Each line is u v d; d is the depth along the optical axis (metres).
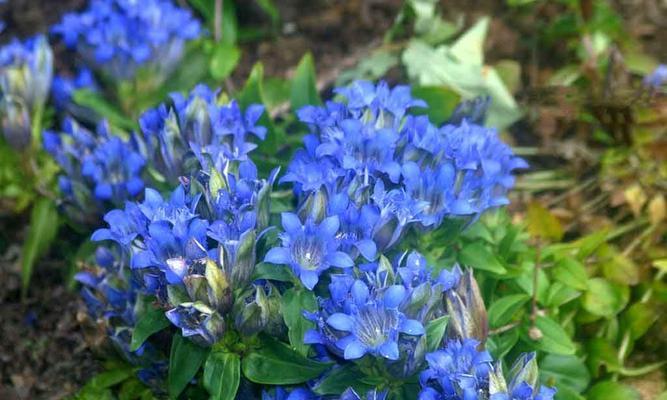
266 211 0.63
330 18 0.92
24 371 0.74
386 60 0.86
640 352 0.72
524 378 0.60
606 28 0.87
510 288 0.70
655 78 0.79
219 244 0.61
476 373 0.60
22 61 0.78
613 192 0.79
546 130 0.83
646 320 0.71
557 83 0.86
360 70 0.86
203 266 0.61
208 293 0.60
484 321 0.63
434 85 0.82
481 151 0.67
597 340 0.71
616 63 0.82
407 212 0.63
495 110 0.83
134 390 0.69
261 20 0.92
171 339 0.67
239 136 0.66
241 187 0.62
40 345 0.75
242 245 0.61
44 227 0.76
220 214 0.62
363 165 0.64
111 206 0.71
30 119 0.78
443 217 0.65
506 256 0.69
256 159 0.71
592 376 0.71
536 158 0.83
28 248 0.76
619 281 0.72
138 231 0.62
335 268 0.62
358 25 0.91
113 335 0.67
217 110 0.67
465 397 0.59
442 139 0.66
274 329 0.62
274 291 0.62
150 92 0.80
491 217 0.69
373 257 0.61
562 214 0.78
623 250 0.77
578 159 0.81
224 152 0.65
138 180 0.69
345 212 0.62
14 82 0.77
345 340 0.59
